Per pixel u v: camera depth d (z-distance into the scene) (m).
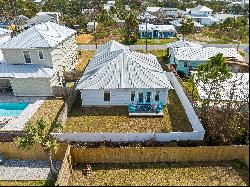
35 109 32.84
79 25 83.19
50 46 34.28
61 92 35.41
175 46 48.31
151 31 74.81
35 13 102.81
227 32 79.25
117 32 77.56
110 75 31.41
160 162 23.59
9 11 96.75
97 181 21.83
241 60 42.91
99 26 82.56
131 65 32.28
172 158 23.44
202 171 22.70
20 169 23.16
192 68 42.53
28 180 22.06
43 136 20.56
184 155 23.28
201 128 24.94
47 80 34.66
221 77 28.22
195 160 23.61
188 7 135.00
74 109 32.00
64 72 40.22
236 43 67.31
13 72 34.53
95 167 23.17
